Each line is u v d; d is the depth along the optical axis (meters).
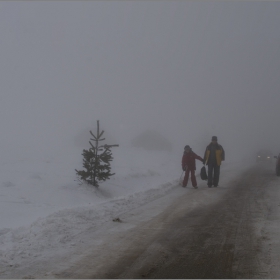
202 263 5.39
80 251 5.97
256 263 5.37
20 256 5.64
